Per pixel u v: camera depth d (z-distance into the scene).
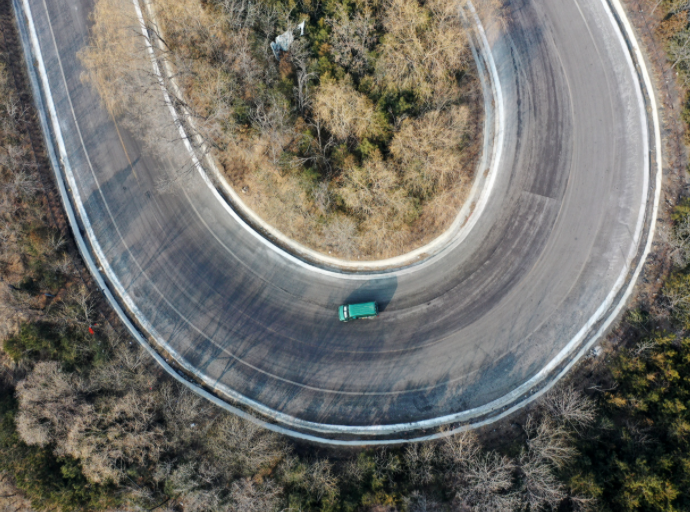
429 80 39.38
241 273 45.59
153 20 45.38
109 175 47.66
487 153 45.50
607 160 44.78
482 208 44.88
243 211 46.25
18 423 40.28
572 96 45.81
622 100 45.44
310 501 38.22
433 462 39.59
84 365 43.47
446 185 42.72
